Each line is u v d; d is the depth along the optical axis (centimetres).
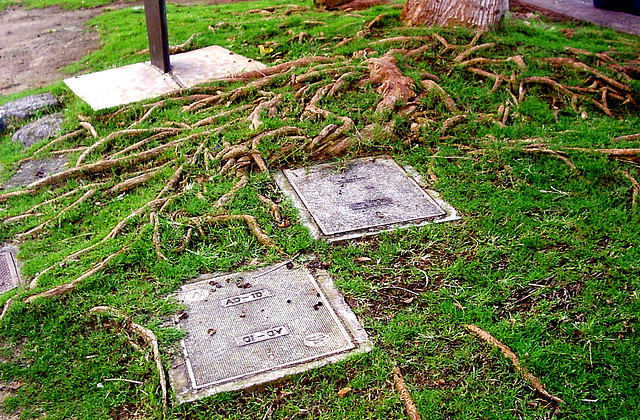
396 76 593
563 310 338
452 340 320
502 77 620
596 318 331
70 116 602
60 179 493
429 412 280
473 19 750
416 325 330
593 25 911
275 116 551
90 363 313
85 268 379
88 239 419
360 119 540
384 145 510
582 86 625
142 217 425
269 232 406
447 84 616
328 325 332
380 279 366
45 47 948
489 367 305
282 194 452
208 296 355
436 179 465
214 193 448
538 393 290
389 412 283
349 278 367
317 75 613
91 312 344
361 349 316
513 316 336
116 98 629
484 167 476
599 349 312
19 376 308
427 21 781
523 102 585
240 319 337
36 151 554
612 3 1003
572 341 318
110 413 288
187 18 991
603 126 546
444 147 510
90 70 796
